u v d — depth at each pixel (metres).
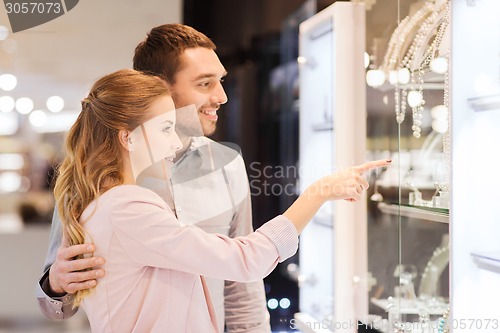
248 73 3.87
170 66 1.97
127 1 3.01
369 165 1.69
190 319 1.48
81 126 1.55
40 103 3.26
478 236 1.64
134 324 1.45
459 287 1.63
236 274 1.45
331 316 2.48
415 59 2.13
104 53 3.06
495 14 1.64
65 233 1.55
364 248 2.40
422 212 2.06
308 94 2.72
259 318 1.94
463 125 1.64
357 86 2.39
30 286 3.57
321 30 2.57
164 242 1.41
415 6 2.15
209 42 2.04
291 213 1.54
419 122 2.11
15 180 3.73
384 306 2.39
